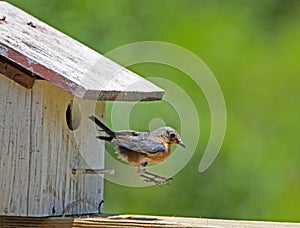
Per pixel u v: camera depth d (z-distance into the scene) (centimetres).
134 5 1712
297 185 1678
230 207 1642
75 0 1677
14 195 844
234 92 1730
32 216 842
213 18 1758
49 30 962
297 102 1739
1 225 844
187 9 1747
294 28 1825
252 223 845
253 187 1662
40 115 847
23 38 888
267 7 1828
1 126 847
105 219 836
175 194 1606
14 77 843
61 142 864
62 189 866
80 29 1666
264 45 1788
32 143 845
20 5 1655
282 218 1658
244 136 1703
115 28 1688
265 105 1733
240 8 1805
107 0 1697
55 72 820
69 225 835
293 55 1780
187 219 859
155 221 833
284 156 1697
